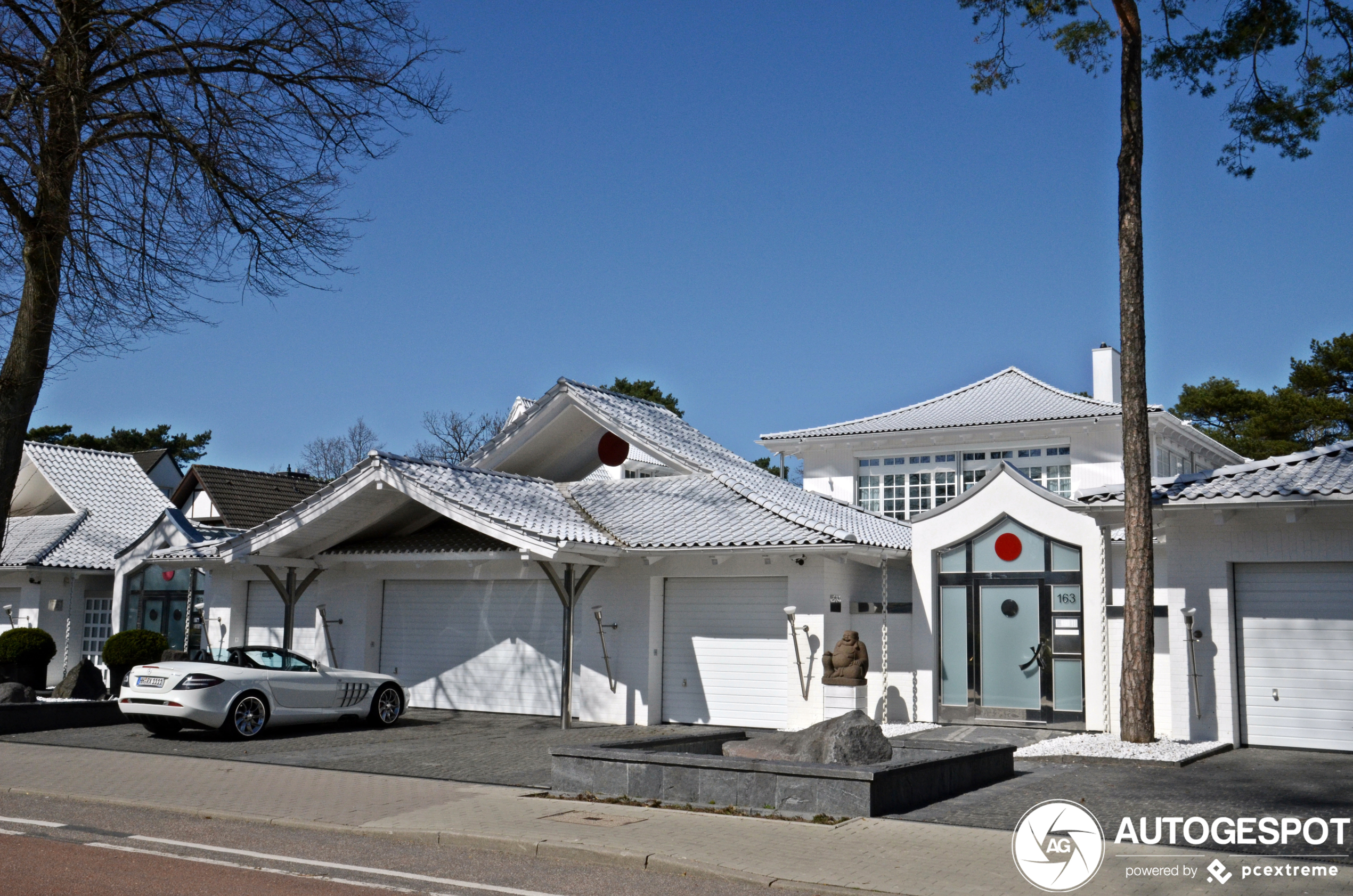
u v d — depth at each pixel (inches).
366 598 889.5
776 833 369.4
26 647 913.5
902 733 656.4
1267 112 637.9
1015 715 678.5
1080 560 668.1
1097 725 645.9
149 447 2551.7
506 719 800.3
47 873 308.0
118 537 1232.8
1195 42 636.7
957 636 701.9
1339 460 601.0
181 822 402.3
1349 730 574.6
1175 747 563.8
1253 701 599.8
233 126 611.8
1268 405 1610.5
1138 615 582.9
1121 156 609.6
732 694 749.3
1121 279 601.0
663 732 716.7
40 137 567.2
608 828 376.8
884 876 313.6
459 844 364.8
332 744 642.2
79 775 507.8
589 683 789.2
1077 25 640.4
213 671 661.9
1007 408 1171.3
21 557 1138.0
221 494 1502.2
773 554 729.0
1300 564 596.1
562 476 966.4
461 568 852.6
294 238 646.5
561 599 741.9
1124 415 593.3
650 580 775.7
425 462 808.9
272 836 377.1
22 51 586.9
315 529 816.3
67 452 1366.9
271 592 966.4
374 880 310.8
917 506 1168.8
